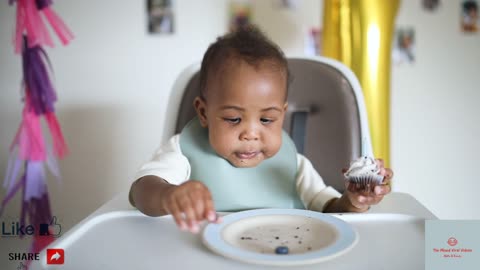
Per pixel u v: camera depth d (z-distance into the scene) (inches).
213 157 30.3
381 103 42.5
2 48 53.4
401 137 58.1
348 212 25.8
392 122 57.6
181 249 19.5
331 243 19.0
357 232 20.2
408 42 55.7
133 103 56.2
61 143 45.8
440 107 57.5
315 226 21.5
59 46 54.3
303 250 18.9
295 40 55.1
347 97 35.9
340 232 20.1
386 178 24.2
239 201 30.0
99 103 56.0
